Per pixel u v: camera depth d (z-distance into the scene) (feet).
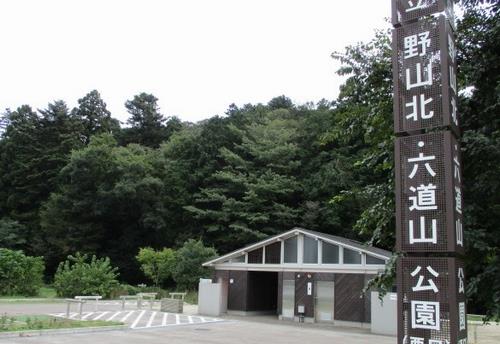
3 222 146.82
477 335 58.85
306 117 145.69
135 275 142.10
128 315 68.54
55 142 168.66
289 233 74.28
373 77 25.53
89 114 189.98
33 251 145.18
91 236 141.79
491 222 19.85
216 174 131.23
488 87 20.83
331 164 122.31
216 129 147.74
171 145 155.33
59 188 151.02
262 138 138.00
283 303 73.97
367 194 24.90
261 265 77.10
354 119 26.68
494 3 21.29
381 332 58.49
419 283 15.99
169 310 78.33
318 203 120.26
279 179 125.90
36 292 99.09
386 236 22.56
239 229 122.52
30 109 173.27
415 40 17.40
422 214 16.26
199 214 129.59
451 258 15.60
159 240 141.90
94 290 101.19
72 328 48.08
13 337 42.39
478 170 19.90
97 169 140.67
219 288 76.18
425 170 16.43
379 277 21.11
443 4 17.02
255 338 49.32
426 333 15.65
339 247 69.97
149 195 138.82
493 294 18.25
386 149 23.65
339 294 68.39
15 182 158.10
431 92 16.76
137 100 188.65
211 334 51.29
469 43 21.77
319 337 52.75
